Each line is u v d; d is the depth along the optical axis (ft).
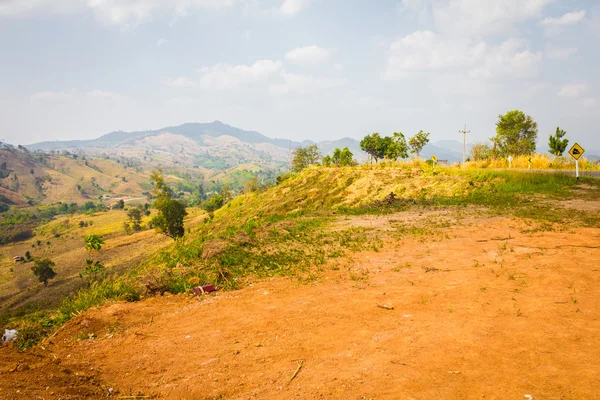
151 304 25.25
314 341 16.11
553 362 11.96
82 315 22.79
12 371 13.10
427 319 17.02
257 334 17.80
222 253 38.42
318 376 12.93
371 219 53.98
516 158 110.52
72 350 17.88
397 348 14.34
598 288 18.19
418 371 12.36
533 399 10.18
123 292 27.66
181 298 26.27
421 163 117.70
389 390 11.43
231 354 15.81
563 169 94.79
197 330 19.38
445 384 11.38
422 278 23.85
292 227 53.52
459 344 14.01
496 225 38.29
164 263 40.81
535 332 14.24
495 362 12.40
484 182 73.36
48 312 28.17
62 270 302.25
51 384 12.84
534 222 37.50
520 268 22.94
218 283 29.12
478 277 22.31
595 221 35.01
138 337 19.06
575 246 26.43
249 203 171.42
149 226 440.04
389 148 188.85
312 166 184.03
